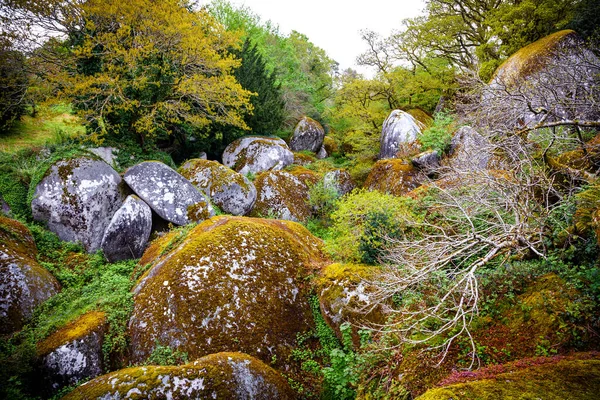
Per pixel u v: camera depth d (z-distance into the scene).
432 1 17.14
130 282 7.00
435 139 11.20
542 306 3.57
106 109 11.30
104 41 10.40
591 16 12.09
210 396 4.18
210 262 6.27
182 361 5.15
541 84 6.11
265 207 13.23
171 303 5.71
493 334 3.61
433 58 18.36
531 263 4.35
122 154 11.38
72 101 10.89
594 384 2.28
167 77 12.07
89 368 5.13
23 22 10.26
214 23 12.70
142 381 4.11
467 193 5.57
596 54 9.52
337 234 7.37
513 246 4.40
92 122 11.61
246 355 4.92
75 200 9.16
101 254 8.80
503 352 3.34
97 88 11.02
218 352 5.16
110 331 5.60
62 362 4.99
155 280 6.22
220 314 5.70
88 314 5.90
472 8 16.78
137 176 9.99
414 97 18.86
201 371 4.32
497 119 6.01
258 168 15.52
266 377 4.79
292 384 5.29
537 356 3.08
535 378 2.39
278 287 6.39
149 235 9.52
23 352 4.89
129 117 11.77
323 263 7.15
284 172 14.31
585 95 5.94
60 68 10.80
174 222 10.01
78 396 4.09
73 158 9.62
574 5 12.88
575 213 4.42
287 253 7.05
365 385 4.22
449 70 16.98
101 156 10.91
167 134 13.92
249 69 17.61
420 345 3.90
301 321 6.18
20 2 9.88
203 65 13.01
